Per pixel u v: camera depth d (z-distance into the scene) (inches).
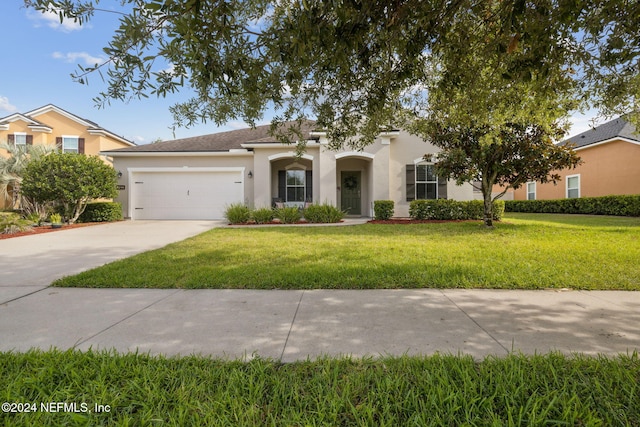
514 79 146.9
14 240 346.6
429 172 571.5
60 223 462.9
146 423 71.2
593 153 701.9
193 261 235.0
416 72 145.9
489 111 191.8
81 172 478.3
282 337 115.2
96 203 545.0
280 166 628.1
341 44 104.7
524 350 104.0
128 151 586.6
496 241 309.0
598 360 95.9
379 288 172.4
